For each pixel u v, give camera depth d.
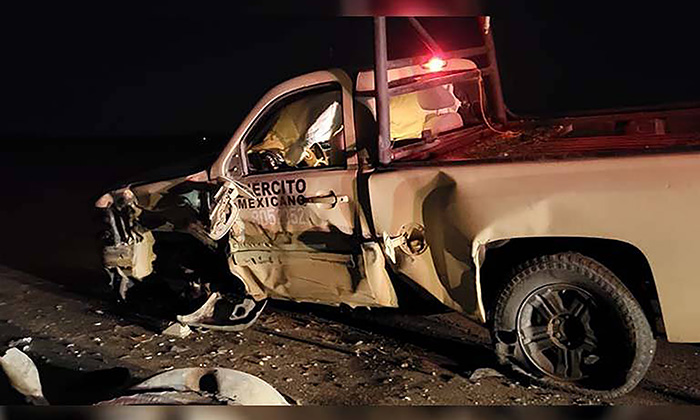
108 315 6.70
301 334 5.96
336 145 5.26
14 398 4.44
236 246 5.62
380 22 4.75
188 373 4.32
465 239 4.62
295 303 6.69
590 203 4.29
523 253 4.86
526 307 4.69
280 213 5.32
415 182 4.75
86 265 8.41
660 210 4.15
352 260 5.13
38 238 9.91
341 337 5.85
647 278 4.55
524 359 4.73
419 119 5.60
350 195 5.04
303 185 5.18
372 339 5.77
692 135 5.12
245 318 5.94
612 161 4.25
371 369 5.23
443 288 4.86
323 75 5.26
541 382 4.73
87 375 5.34
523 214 4.44
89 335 6.23
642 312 4.43
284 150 5.52
